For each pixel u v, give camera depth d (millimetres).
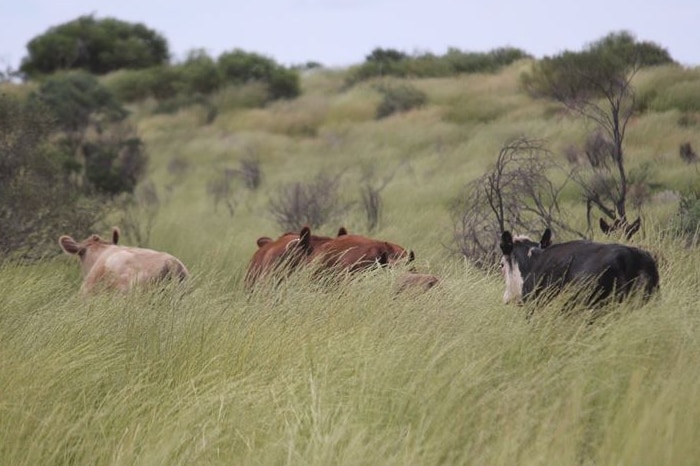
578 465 20156
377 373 24203
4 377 24328
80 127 110062
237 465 20781
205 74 175500
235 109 159500
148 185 104688
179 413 22766
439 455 20672
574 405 21844
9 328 29922
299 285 34000
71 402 24156
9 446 21922
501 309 30062
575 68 111188
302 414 22516
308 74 191750
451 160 97812
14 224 50656
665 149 85250
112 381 25656
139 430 22422
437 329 26984
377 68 168250
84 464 21625
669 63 114000
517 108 117125
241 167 117000
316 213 70812
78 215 54156
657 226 49625
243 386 24109
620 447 20750
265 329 28078
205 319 29531
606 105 99062
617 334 26156
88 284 38062
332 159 115312
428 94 139875
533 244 31938
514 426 21438
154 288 35031
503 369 25469
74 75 120000
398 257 36062
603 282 28922
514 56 159750
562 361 25094
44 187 54375
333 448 20375
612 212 54031
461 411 22125
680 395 22156
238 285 44531
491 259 45781
